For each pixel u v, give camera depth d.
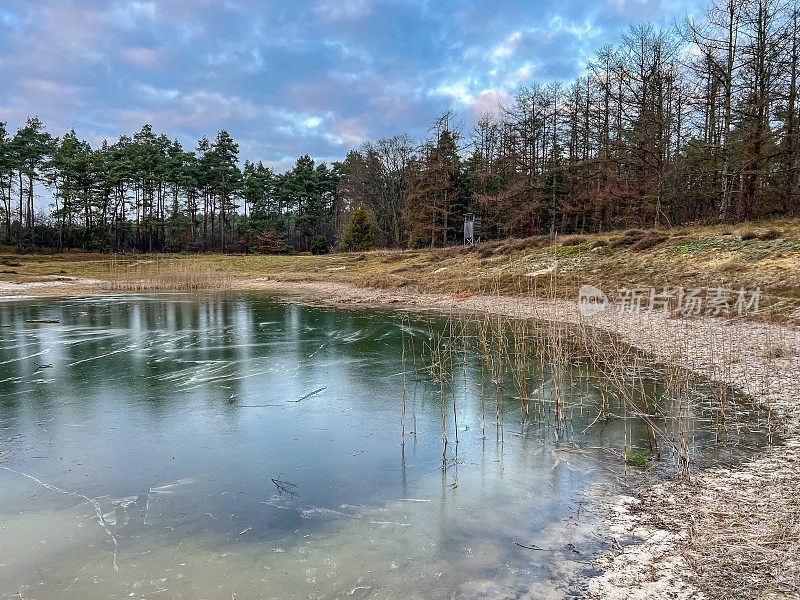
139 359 9.24
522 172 34.84
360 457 4.89
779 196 22.05
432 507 3.87
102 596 2.83
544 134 34.00
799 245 13.70
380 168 48.06
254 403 6.64
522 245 23.95
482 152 42.12
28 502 3.99
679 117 25.02
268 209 71.75
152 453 5.00
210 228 69.62
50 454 4.96
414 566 3.08
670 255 16.45
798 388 6.31
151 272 30.89
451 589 2.83
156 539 3.45
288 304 18.45
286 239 59.81
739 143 19.30
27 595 2.84
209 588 2.89
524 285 17.94
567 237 23.31
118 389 7.27
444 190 37.12
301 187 61.16
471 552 3.22
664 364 8.02
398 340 11.09
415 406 6.50
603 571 2.92
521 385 7.33
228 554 3.26
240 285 27.73
